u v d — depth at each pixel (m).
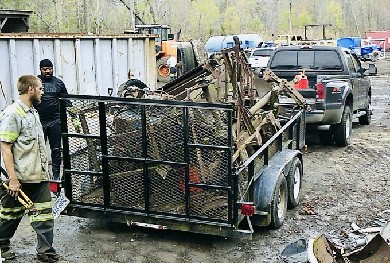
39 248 5.38
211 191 5.59
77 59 10.76
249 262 5.55
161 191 5.80
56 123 7.65
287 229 6.46
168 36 24.59
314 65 11.45
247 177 5.89
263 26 71.94
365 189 8.08
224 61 6.73
